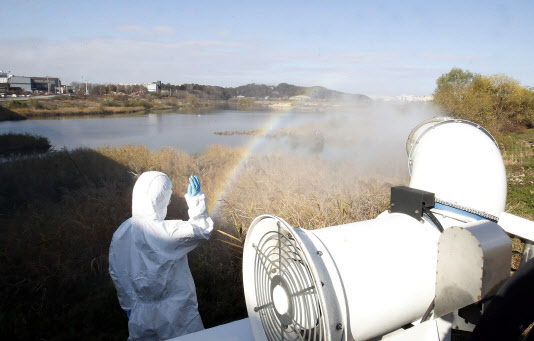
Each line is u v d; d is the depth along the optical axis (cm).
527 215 612
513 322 170
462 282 192
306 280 179
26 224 511
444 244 200
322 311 162
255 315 223
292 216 494
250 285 229
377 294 190
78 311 346
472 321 209
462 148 253
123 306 269
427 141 274
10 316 339
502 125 1917
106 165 982
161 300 254
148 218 247
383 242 209
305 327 182
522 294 165
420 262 209
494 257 188
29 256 427
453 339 289
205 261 427
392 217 239
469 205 246
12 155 1384
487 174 248
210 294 379
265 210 538
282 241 200
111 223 500
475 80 2055
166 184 255
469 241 187
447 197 249
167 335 253
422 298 206
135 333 254
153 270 246
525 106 2094
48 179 829
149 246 246
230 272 414
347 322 176
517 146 1395
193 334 225
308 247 186
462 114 1878
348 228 216
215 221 532
